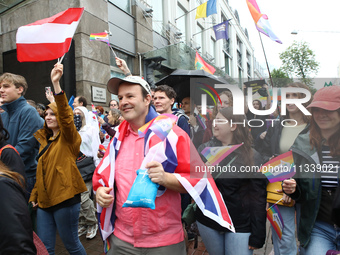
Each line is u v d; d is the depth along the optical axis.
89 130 3.58
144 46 10.82
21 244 0.99
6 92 2.68
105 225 1.55
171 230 1.47
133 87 1.54
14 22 8.69
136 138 1.57
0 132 1.71
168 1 13.02
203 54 17.89
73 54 7.47
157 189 1.29
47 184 2.23
